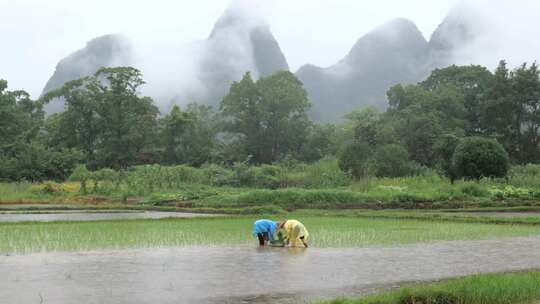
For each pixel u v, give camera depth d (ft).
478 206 106.11
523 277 33.71
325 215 90.68
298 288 34.17
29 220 79.20
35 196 130.11
